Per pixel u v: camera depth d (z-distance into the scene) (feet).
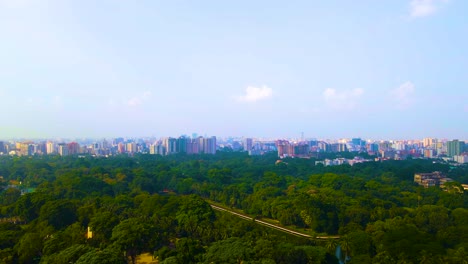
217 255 347.56
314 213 543.80
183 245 365.20
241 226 469.57
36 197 543.80
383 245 399.85
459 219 501.97
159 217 497.87
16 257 356.18
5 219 540.52
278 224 590.96
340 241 447.42
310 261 369.50
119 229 383.45
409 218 503.61
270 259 338.54
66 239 368.07
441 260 339.98
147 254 406.82
